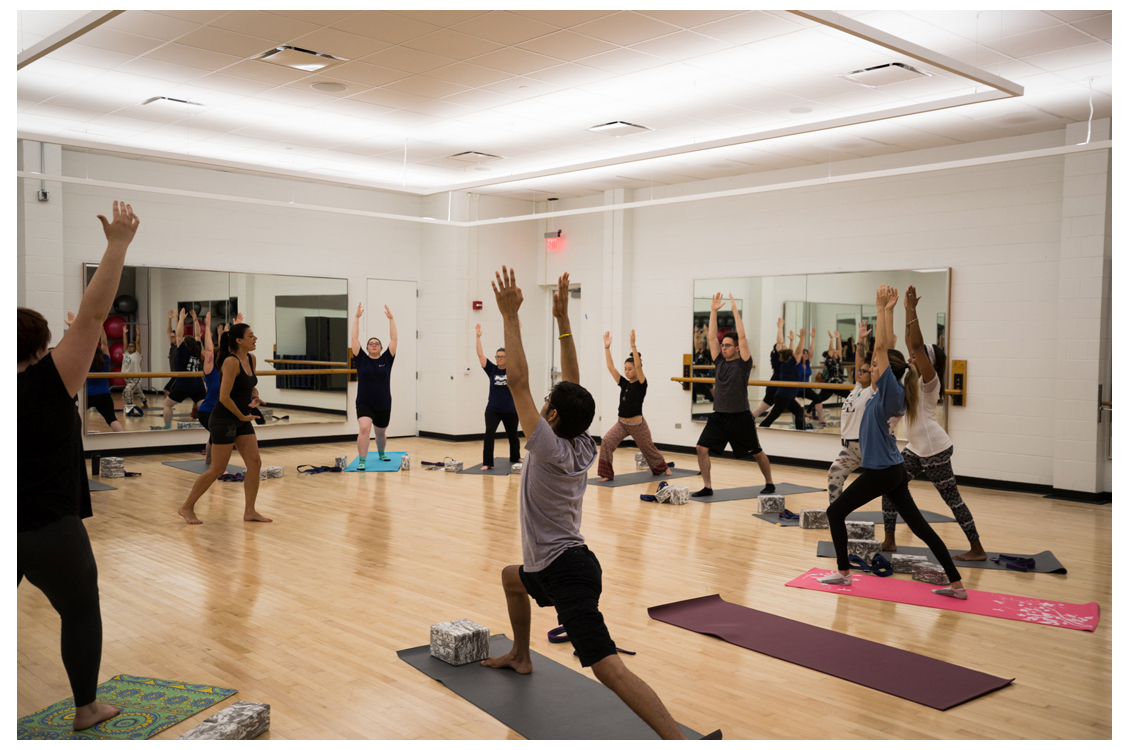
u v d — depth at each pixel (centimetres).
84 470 276
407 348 1231
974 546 532
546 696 309
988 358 840
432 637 354
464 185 916
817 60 622
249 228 1067
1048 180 802
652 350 1134
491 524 625
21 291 875
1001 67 629
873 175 694
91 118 806
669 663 350
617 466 966
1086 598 453
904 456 548
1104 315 764
